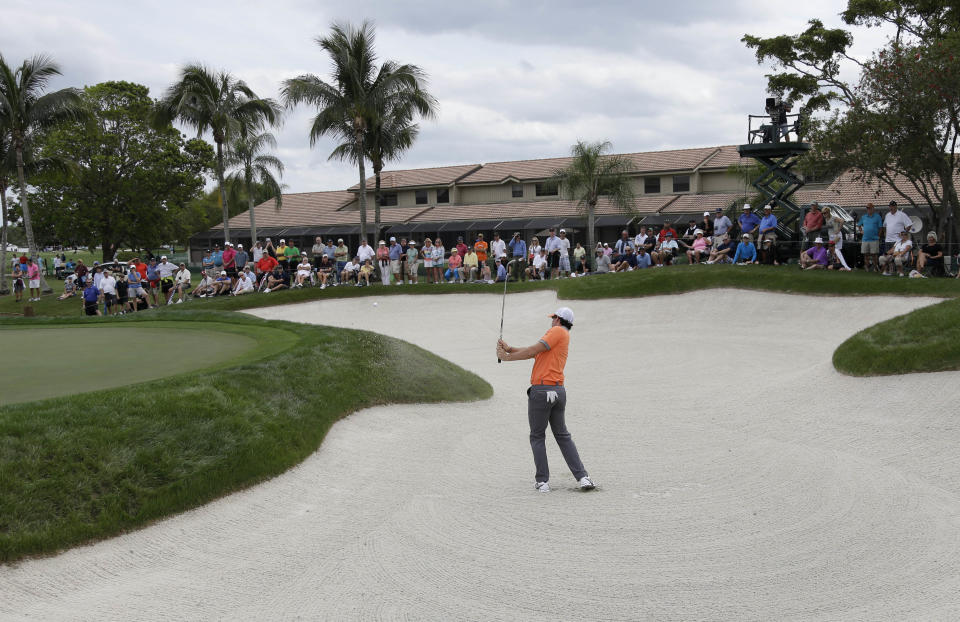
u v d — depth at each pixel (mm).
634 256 26844
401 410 10562
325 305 26703
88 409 7332
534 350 7316
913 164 23312
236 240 54438
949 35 23297
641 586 5109
